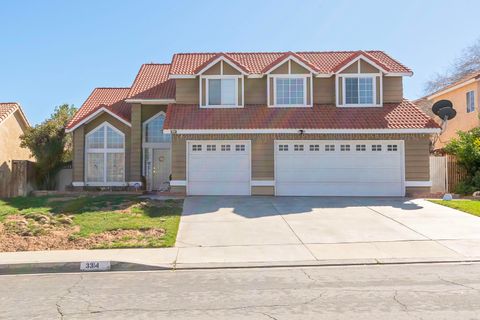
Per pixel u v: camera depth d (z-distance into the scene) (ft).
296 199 61.67
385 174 65.46
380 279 27.27
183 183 65.57
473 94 87.51
